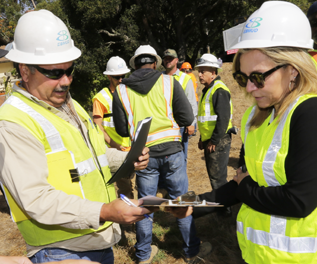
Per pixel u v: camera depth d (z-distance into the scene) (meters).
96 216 1.33
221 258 2.84
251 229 1.38
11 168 1.28
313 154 1.08
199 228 3.42
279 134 1.21
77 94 15.06
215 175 3.48
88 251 1.59
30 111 1.41
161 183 3.14
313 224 1.21
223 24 21.88
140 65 2.62
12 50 1.45
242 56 1.24
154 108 2.54
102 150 1.78
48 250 1.51
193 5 18.73
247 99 1.47
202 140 3.64
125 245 3.17
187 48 24.31
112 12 15.69
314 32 2.21
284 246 1.24
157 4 18.08
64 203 1.33
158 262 2.86
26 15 1.47
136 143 1.50
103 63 16.06
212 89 3.34
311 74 1.16
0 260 1.01
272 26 1.16
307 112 1.11
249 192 1.30
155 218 3.71
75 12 15.81
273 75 1.17
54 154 1.42
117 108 2.66
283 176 1.20
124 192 3.46
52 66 1.42
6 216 4.05
